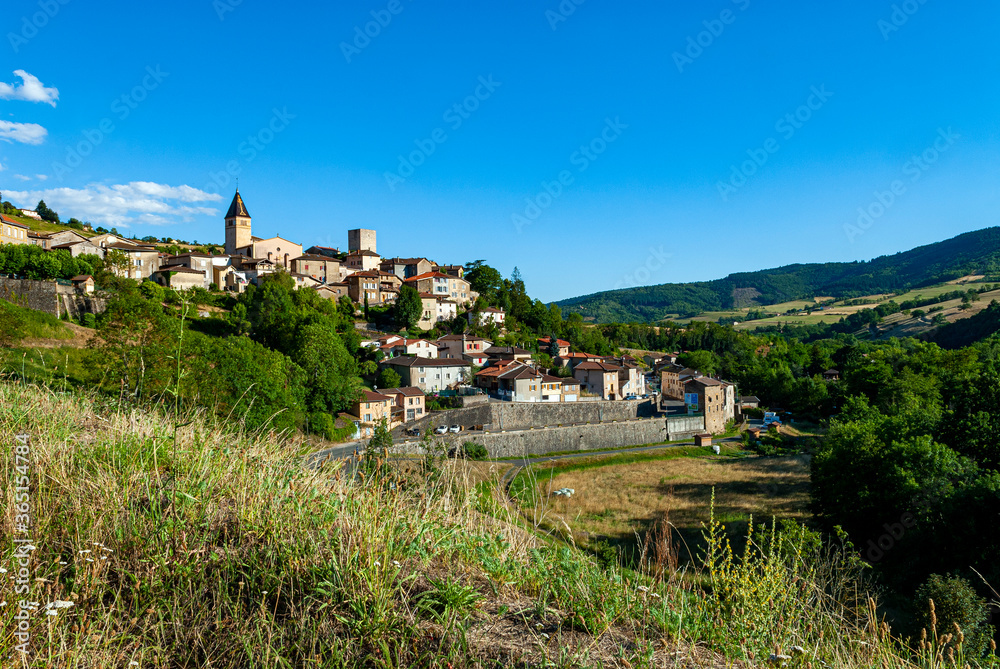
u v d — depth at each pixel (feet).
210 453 17.76
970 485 64.90
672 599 14.08
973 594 37.52
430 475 19.77
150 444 18.48
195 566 12.45
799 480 128.06
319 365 148.25
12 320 82.69
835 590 17.90
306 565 12.68
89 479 15.35
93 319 139.74
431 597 12.40
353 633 11.05
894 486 77.15
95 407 25.09
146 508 14.51
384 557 12.93
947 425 90.38
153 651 10.49
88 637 10.21
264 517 14.49
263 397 64.08
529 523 18.72
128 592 12.05
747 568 15.58
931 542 63.82
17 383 26.50
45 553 12.53
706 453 174.29
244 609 11.59
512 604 13.33
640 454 167.53
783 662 12.28
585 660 10.93
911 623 37.93
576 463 154.20
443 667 10.42
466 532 16.35
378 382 186.91
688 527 80.33
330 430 122.52
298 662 10.44
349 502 16.08
